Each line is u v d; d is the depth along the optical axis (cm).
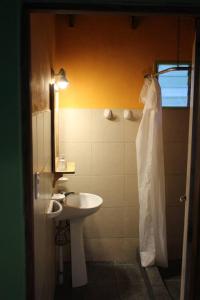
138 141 297
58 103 307
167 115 319
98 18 304
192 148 166
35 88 152
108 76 312
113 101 316
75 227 280
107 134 319
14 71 125
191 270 168
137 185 328
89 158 321
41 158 177
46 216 205
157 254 305
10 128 127
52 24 265
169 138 322
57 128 296
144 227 301
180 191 329
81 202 301
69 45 305
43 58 191
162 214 299
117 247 334
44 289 195
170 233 334
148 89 290
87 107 315
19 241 132
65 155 319
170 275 308
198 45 157
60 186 322
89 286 288
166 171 326
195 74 160
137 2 129
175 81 316
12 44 124
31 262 136
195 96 162
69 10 129
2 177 129
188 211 172
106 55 309
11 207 131
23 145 129
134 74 313
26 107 128
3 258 133
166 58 312
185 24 308
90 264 329
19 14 123
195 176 164
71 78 310
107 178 325
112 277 304
